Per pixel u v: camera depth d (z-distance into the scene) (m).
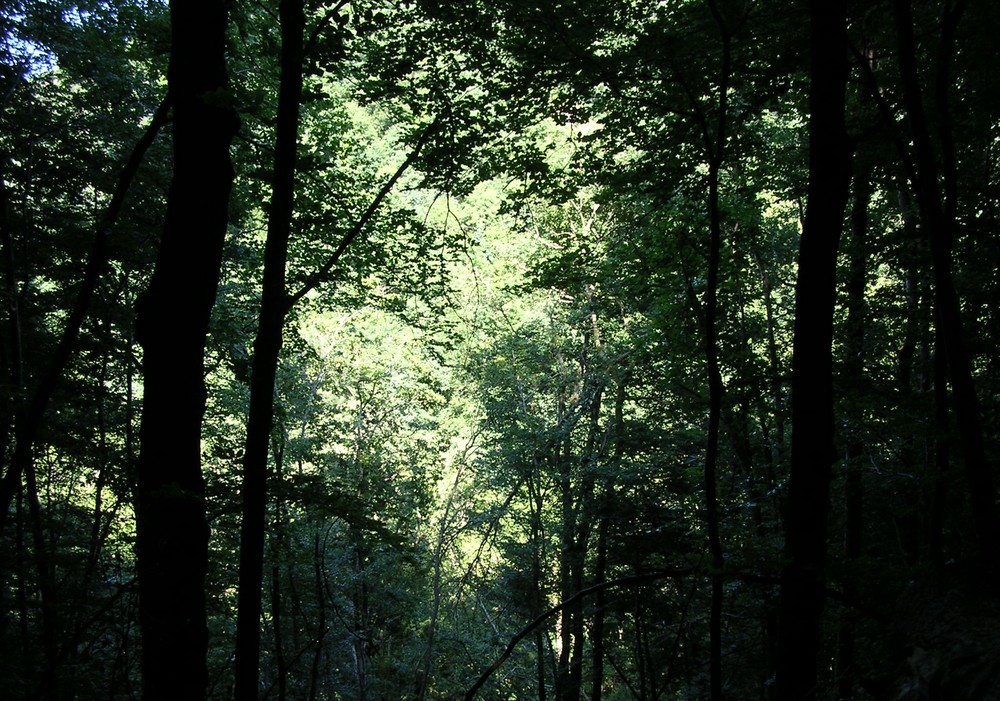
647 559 15.59
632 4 8.90
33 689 7.33
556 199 11.11
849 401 9.27
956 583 4.80
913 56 6.46
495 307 20.02
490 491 21.91
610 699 22.00
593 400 19.02
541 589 19.38
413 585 22.70
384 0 8.86
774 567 6.06
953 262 8.71
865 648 8.12
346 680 19.39
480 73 9.76
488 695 19.89
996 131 9.27
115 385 12.45
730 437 14.17
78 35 10.89
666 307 12.54
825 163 6.16
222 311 12.38
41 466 12.04
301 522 14.87
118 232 9.70
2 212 8.82
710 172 7.50
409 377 22.62
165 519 6.36
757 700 13.56
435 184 10.64
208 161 6.74
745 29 8.41
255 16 10.31
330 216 9.38
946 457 7.55
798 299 6.23
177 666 6.25
